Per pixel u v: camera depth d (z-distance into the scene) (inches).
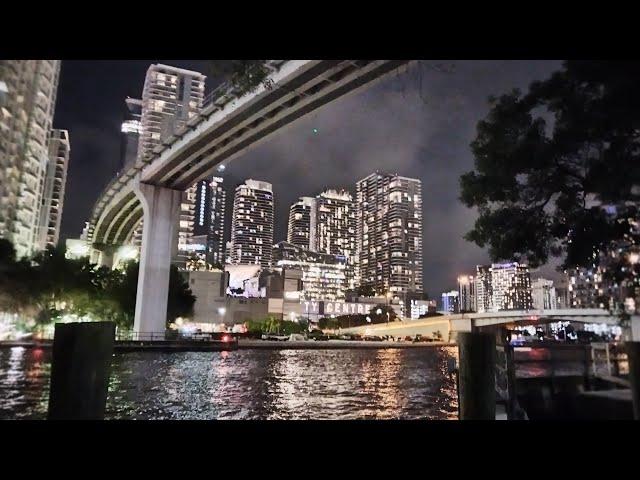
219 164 2696.9
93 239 5088.6
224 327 4424.2
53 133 5669.3
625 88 263.9
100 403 173.9
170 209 2928.2
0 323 2566.4
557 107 300.5
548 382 592.1
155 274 2783.0
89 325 173.8
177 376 1430.9
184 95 7790.4
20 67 3361.2
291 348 3408.0
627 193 290.8
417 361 2504.9
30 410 783.7
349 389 1235.2
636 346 211.0
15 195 3516.2
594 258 316.5
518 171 326.3
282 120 2203.5
